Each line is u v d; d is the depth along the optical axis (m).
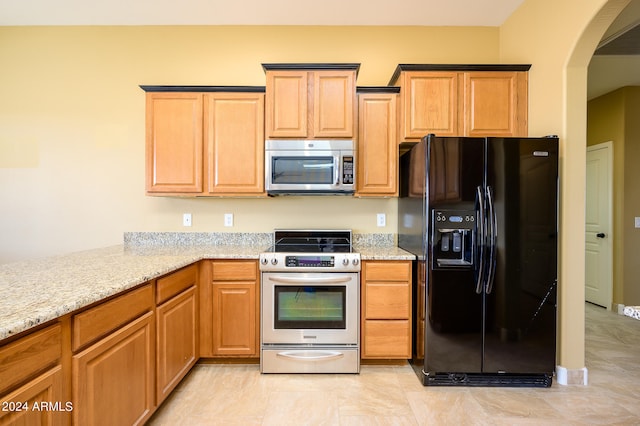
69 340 1.09
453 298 2.02
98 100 2.72
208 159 2.43
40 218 2.72
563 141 2.04
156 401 1.64
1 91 2.70
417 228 2.16
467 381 2.04
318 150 2.34
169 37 2.74
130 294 1.42
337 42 2.76
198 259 2.12
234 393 1.93
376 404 1.83
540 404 1.84
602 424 1.67
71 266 1.70
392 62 2.77
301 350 2.16
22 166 2.71
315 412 1.76
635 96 3.51
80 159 2.72
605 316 3.39
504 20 2.70
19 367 0.91
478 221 1.98
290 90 2.35
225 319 2.22
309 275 2.15
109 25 2.73
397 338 2.21
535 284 2.00
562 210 2.04
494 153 1.99
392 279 2.20
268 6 2.50
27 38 2.70
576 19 1.94
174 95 2.42
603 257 3.68
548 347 2.01
